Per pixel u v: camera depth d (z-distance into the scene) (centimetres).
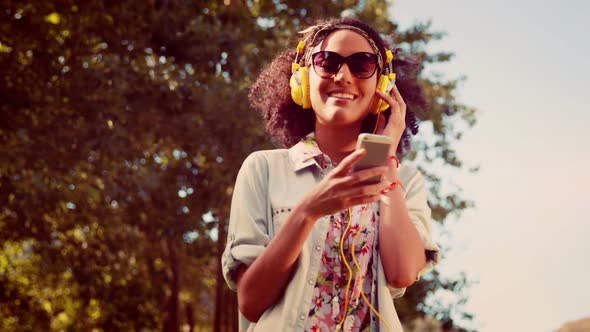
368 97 223
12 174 1118
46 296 1938
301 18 1370
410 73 277
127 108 1182
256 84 276
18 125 1116
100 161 1216
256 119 1231
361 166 189
